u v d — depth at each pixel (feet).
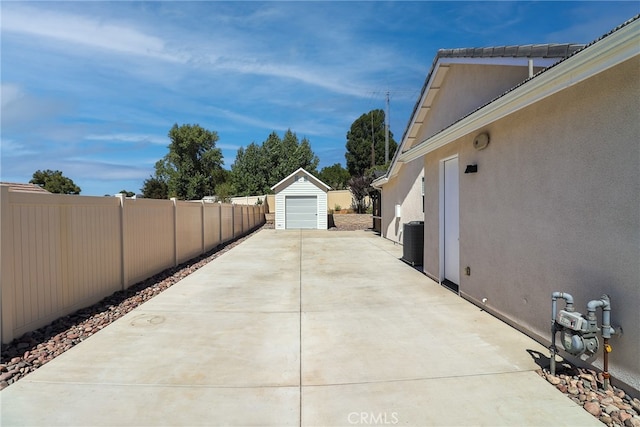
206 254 41.42
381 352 13.84
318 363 12.94
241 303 20.90
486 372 12.03
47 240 16.44
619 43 9.23
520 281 15.57
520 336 15.14
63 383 11.43
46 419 9.46
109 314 18.76
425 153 26.45
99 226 20.83
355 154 179.83
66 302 17.84
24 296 15.05
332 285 25.39
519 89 13.48
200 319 17.99
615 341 10.59
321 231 77.41
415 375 11.91
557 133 13.03
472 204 19.95
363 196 110.63
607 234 10.83
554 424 9.15
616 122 10.44
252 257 38.83
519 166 15.49
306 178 86.48
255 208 89.15
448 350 13.89
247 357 13.50
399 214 49.70
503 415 9.59
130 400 10.44
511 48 17.88
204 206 42.24
